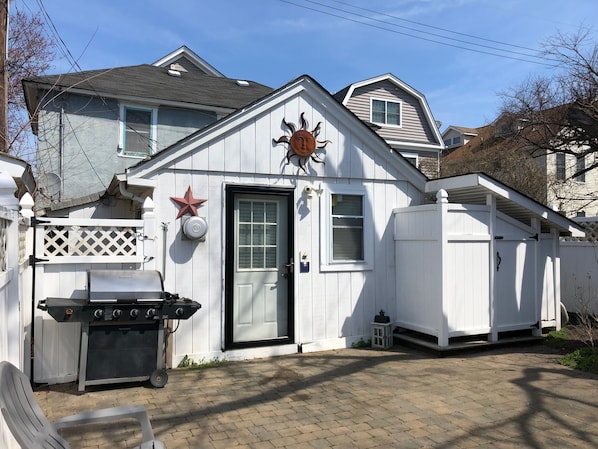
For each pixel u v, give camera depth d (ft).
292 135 21.80
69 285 17.02
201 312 19.79
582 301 26.76
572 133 44.57
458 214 21.58
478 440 12.03
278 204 21.98
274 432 12.59
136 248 17.94
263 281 21.54
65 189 38.06
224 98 45.73
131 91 40.16
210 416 13.70
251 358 20.49
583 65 40.27
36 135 41.60
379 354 21.30
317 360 20.24
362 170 23.52
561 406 14.37
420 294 22.27
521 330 23.90
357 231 23.61
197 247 19.86
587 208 64.18
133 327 16.03
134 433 12.46
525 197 22.70
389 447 11.67
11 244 12.38
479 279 21.94
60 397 15.24
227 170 20.51
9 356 12.08
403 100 68.08
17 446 8.61
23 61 50.72
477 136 80.33
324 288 22.43
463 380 17.11
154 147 41.11
